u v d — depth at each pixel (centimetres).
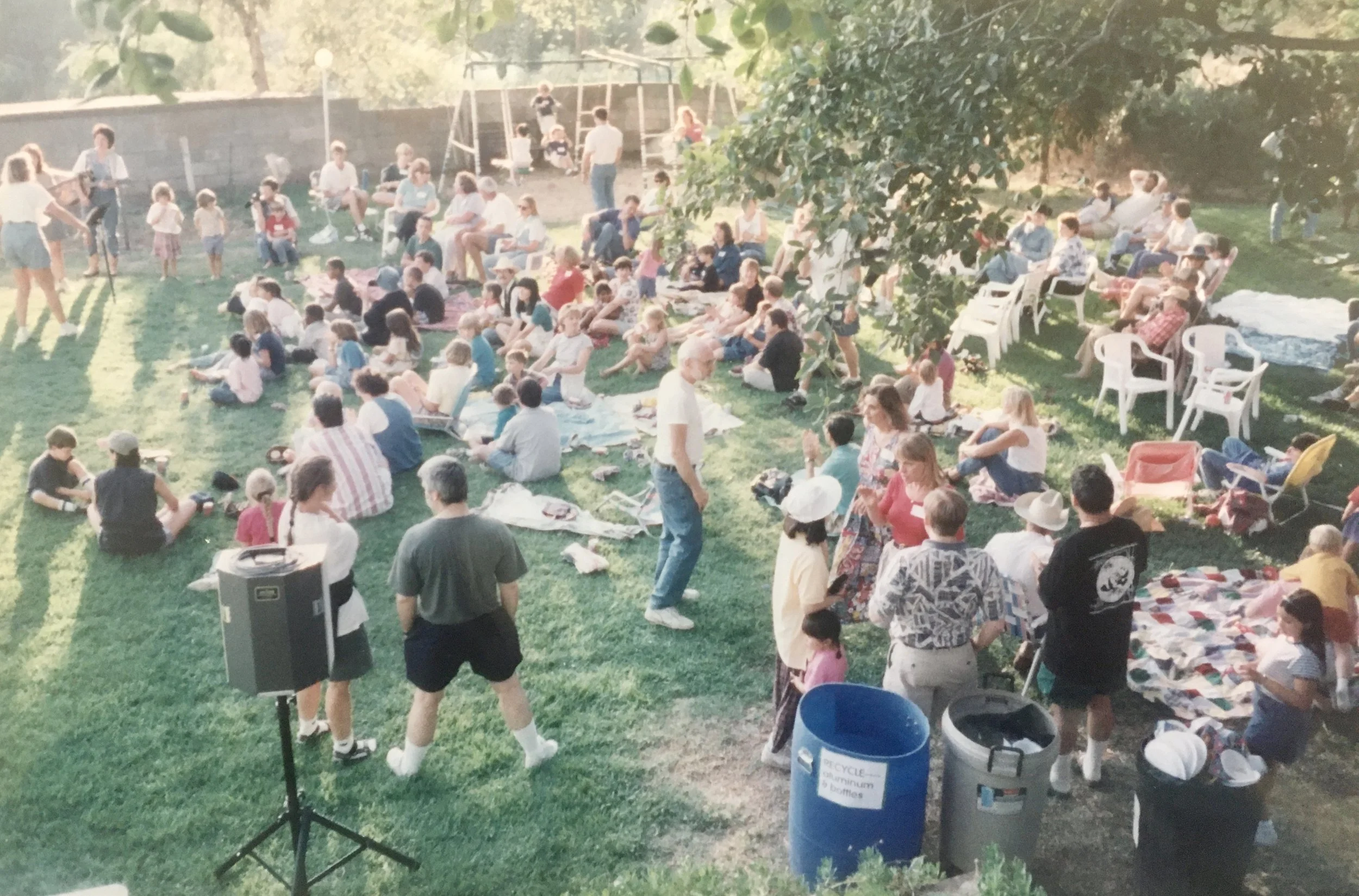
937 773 649
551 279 1593
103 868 572
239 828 599
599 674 745
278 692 523
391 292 1348
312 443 944
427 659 602
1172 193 1659
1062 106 579
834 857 525
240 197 2144
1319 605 572
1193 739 539
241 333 1341
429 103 2533
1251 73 549
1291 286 1564
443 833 597
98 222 1545
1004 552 741
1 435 1109
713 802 629
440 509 593
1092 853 591
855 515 752
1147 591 831
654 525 949
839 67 534
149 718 696
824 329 538
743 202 598
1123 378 1106
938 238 532
